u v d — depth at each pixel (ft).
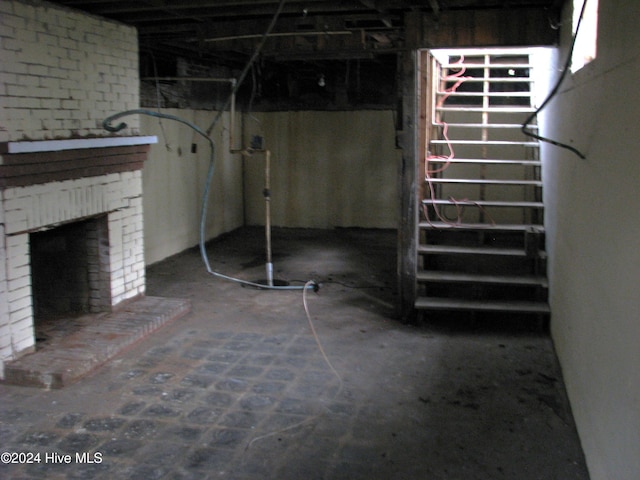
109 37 18.19
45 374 14.98
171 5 16.47
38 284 19.48
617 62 10.09
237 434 12.92
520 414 13.89
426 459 12.05
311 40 19.74
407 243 19.76
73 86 16.75
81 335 17.52
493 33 18.10
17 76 14.80
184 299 21.53
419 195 22.27
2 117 14.37
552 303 18.57
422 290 20.58
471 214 28.07
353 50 19.72
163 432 12.99
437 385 15.39
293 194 36.29
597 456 10.64
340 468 11.71
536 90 24.29
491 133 29.01
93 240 19.07
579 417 12.80
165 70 27.76
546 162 20.88
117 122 18.75
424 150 22.41
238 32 19.69
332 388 15.16
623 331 8.98
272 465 11.80
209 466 11.75
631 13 9.17
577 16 14.78
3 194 14.74
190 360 16.80
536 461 12.00
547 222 20.15
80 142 16.35
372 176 35.12
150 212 27.17
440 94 24.53
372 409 14.10
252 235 34.30
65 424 13.29
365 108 34.40
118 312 19.51
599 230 11.28
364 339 18.54
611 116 10.50
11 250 15.20
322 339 18.51
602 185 11.13
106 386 15.14
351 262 28.17
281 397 14.66
